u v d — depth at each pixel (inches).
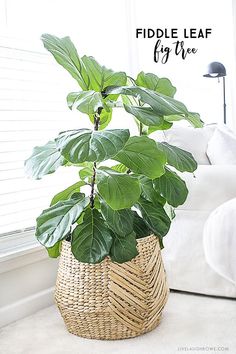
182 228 84.7
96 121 66.2
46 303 84.8
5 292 76.9
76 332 69.1
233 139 87.7
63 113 93.7
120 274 65.0
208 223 54.5
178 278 85.6
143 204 70.2
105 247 62.1
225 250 51.7
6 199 81.0
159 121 59.1
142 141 62.1
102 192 59.4
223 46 149.6
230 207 52.6
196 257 83.4
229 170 80.7
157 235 69.6
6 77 81.8
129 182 60.7
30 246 80.9
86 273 65.8
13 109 82.6
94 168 66.1
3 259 74.4
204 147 89.8
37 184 87.5
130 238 64.2
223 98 139.8
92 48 104.7
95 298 65.2
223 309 77.2
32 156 66.5
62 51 64.4
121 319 65.5
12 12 85.8
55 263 87.9
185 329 69.4
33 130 86.7
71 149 55.2
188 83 138.9
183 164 65.2
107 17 109.3
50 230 64.8
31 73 86.9
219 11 148.8
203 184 81.6
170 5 131.3
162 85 72.6
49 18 93.8
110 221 62.5
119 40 112.3
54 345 66.1
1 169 80.0
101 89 68.2
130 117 112.7
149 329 69.1
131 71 114.4
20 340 68.6
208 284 82.8
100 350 63.6
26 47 86.3
